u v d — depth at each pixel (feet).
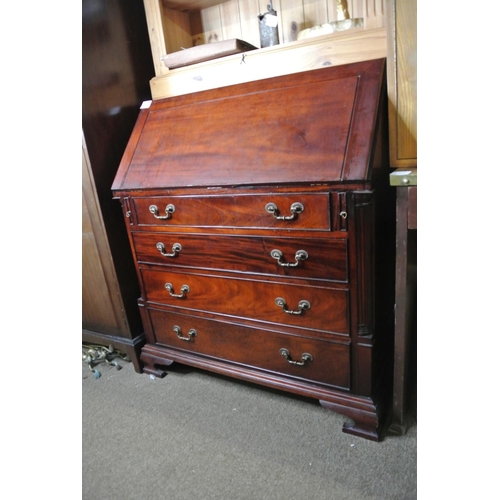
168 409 4.59
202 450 3.92
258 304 4.14
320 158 3.37
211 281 4.38
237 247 4.01
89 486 3.61
